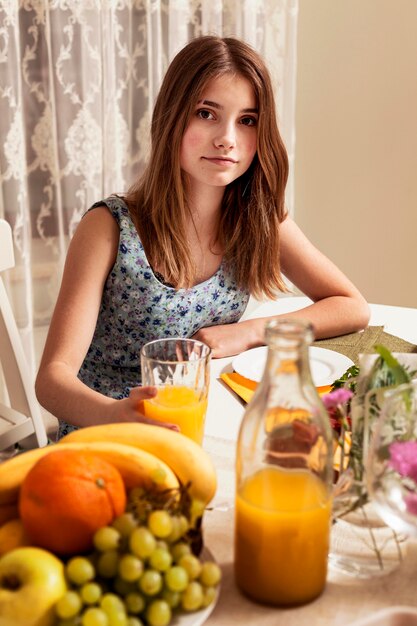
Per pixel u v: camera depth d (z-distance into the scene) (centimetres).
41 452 73
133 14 216
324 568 70
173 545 65
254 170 152
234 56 138
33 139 208
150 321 154
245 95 139
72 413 119
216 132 139
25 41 200
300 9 253
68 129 211
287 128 250
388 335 148
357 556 74
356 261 271
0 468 71
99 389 159
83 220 151
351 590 72
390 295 270
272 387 69
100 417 110
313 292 168
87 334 139
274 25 240
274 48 243
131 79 220
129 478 71
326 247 274
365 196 263
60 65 204
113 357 159
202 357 102
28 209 211
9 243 144
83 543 65
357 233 268
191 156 142
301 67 259
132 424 78
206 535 79
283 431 69
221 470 93
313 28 254
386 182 259
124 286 150
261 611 69
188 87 139
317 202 271
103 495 65
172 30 222
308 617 69
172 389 100
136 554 62
